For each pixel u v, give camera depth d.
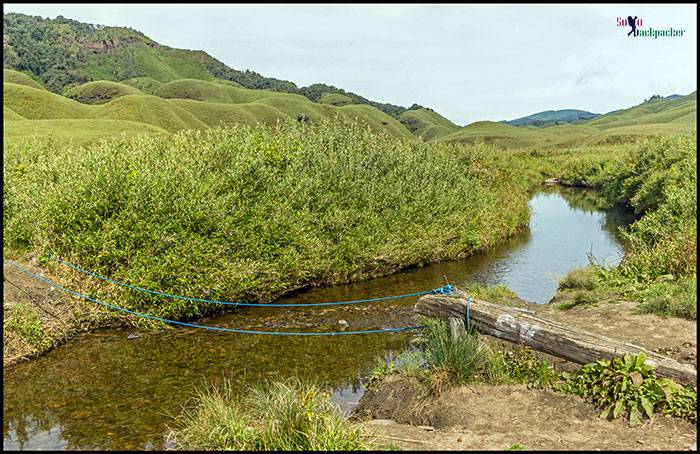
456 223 19.42
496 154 30.17
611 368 6.81
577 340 7.25
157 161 12.83
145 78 191.00
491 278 16.17
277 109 137.12
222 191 13.32
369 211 16.25
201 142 14.60
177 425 7.00
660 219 16.23
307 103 157.62
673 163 27.02
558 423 6.23
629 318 10.23
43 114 79.88
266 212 13.67
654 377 6.49
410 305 12.98
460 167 24.28
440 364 7.62
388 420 6.93
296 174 15.08
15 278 10.36
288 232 13.77
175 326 11.47
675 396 6.29
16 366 9.15
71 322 10.55
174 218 11.98
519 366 7.68
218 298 12.26
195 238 12.07
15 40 178.88
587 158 51.25
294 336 10.81
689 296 10.27
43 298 10.42
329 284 15.31
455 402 6.91
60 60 182.25
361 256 15.57
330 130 18.91
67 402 7.77
